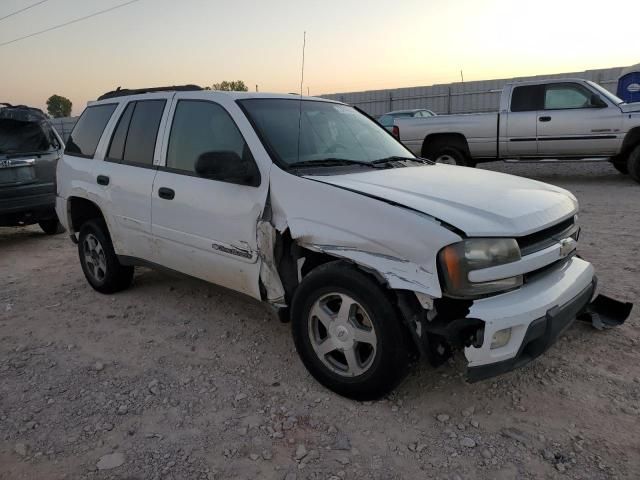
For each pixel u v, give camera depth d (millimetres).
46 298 5094
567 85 10180
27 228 9227
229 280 3682
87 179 4805
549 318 2762
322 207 3053
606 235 6395
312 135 3777
